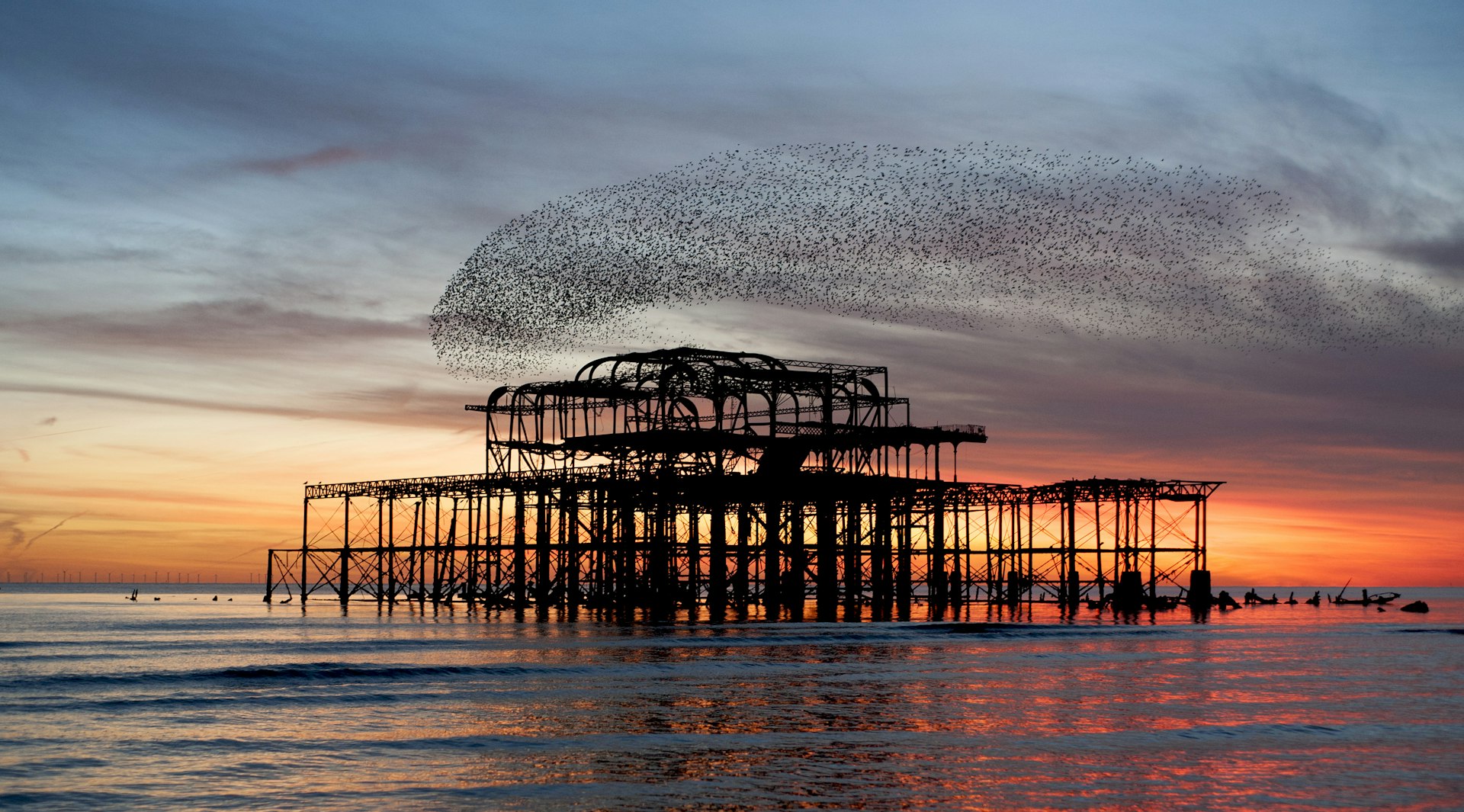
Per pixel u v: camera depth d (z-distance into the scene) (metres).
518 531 104.00
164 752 37.34
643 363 96.00
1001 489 107.94
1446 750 38.09
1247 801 31.52
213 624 101.44
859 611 102.94
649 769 34.91
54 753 37.09
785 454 95.88
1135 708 46.72
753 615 101.12
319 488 123.06
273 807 30.66
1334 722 43.31
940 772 34.59
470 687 52.22
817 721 43.25
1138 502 112.88
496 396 105.88
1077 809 30.62
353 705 46.84
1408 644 79.31
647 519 101.88
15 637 85.00
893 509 104.50
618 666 59.97
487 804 30.97
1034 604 129.62
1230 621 102.00
